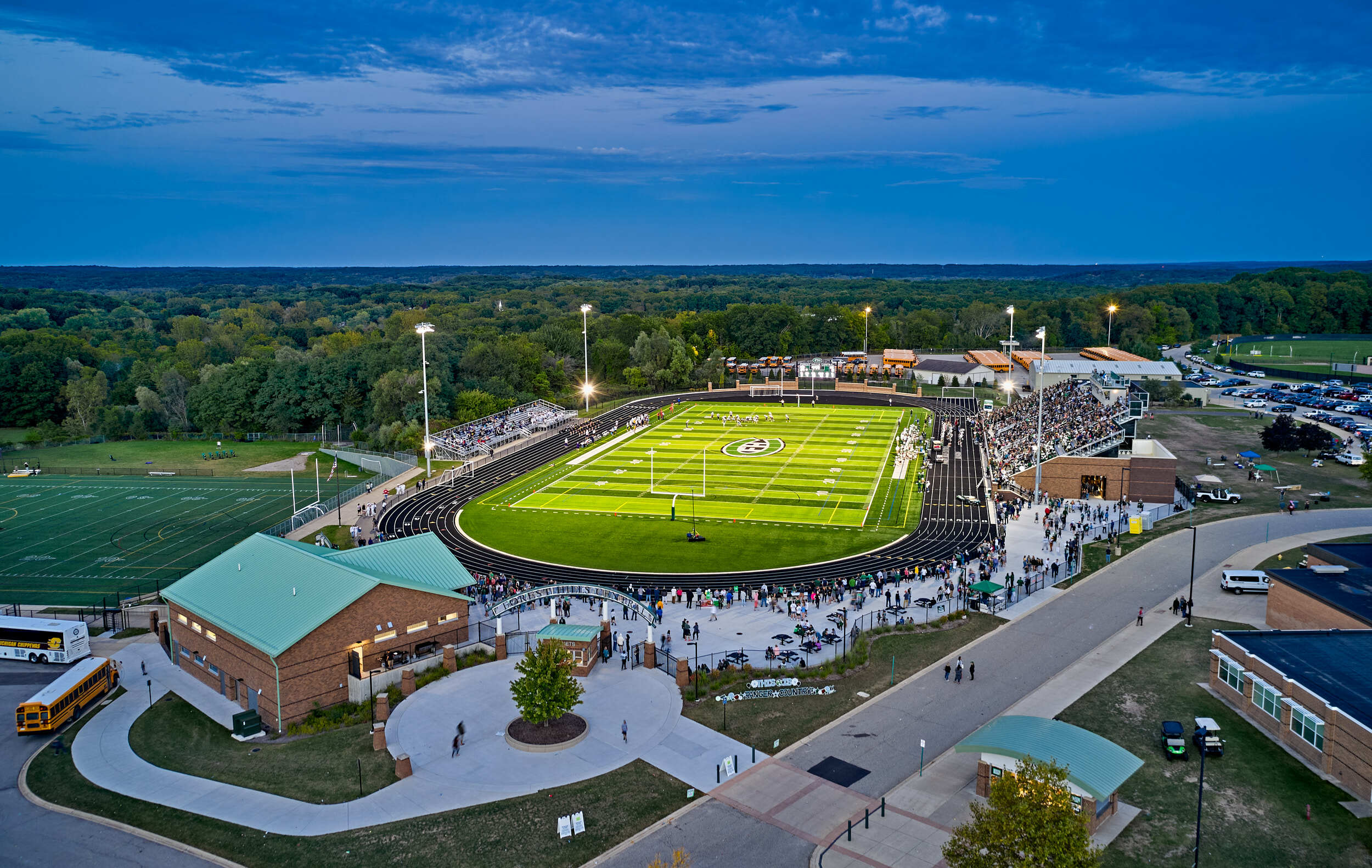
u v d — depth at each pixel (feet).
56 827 152.76
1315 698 166.20
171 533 351.67
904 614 245.24
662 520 349.41
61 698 190.49
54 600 275.39
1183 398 597.52
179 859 143.64
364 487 416.05
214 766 173.17
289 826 151.53
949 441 497.05
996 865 119.96
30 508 395.75
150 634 245.04
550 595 233.14
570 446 504.43
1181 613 242.17
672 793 158.81
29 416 628.69
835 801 155.43
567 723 181.98
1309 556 263.70
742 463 453.58
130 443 572.51
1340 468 405.18
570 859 140.87
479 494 397.60
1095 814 144.15
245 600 209.15
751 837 145.38
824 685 201.77
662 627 237.66
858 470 434.30
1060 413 467.11
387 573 223.92
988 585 246.27
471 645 223.30
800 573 284.20
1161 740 172.86
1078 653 217.77
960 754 170.09
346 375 602.44
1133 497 361.92
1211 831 145.48
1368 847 140.77
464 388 607.37
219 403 593.01
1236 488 372.79
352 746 179.63
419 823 151.64
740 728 182.70
